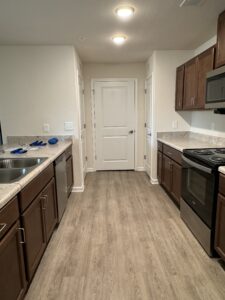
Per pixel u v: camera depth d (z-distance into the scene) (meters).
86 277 1.72
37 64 3.19
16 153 2.40
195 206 2.18
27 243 1.50
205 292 1.56
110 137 4.66
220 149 2.43
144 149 4.70
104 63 4.35
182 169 2.53
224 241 1.69
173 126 3.74
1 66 3.18
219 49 2.18
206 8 2.05
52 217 2.22
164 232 2.33
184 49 3.47
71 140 3.42
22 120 3.33
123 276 1.72
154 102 3.66
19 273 1.38
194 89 2.83
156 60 3.52
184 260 1.90
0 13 2.10
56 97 3.29
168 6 2.00
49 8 2.01
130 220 2.60
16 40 2.92
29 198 1.57
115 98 4.50
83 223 2.55
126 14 2.15
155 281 1.67
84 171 4.20
